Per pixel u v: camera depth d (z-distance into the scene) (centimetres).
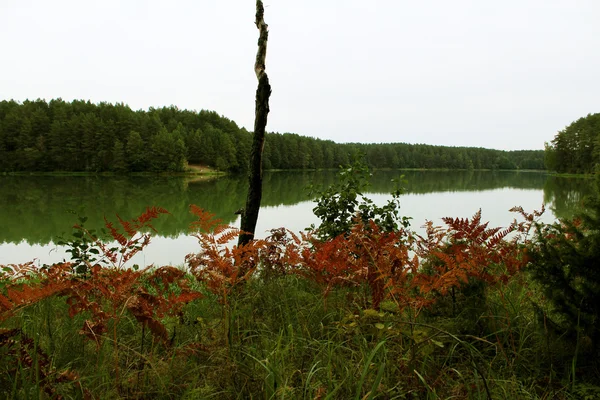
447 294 296
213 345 242
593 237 227
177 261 845
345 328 246
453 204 2094
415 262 268
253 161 431
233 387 209
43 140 8088
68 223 1700
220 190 4247
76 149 8131
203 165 10012
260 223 1386
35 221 1778
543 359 240
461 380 216
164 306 237
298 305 314
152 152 8331
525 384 218
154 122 9138
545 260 239
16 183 5025
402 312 266
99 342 226
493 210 1816
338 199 576
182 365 226
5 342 203
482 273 281
